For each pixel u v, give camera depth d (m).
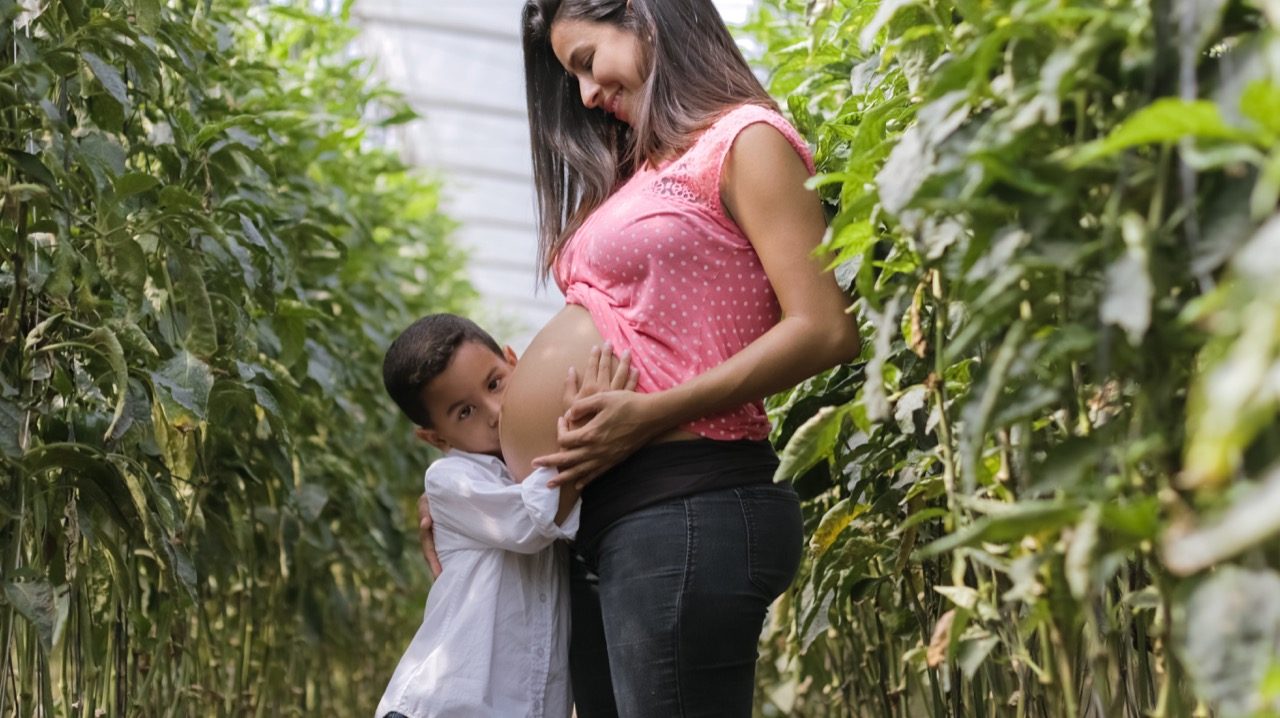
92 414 1.53
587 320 1.46
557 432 1.45
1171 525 0.73
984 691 1.35
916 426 1.24
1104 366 0.78
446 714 1.49
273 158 2.59
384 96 3.46
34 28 1.53
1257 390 0.59
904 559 1.31
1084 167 0.79
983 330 0.87
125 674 1.68
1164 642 0.85
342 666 3.45
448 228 5.39
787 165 1.36
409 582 3.68
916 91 1.08
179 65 1.78
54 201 1.44
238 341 1.82
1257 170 0.71
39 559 1.42
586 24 1.48
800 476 1.53
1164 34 0.75
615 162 1.59
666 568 1.35
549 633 1.56
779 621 1.78
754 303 1.40
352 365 2.96
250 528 2.07
